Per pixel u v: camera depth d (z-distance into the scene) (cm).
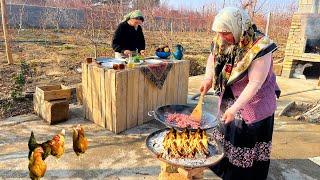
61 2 1695
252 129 270
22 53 979
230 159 284
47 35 1362
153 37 1434
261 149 283
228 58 259
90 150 387
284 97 674
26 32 1398
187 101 603
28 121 469
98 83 444
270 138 287
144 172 341
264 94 266
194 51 1262
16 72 744
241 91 262
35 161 178
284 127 497
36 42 1189
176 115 281
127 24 557
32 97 563
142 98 468
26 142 402
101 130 448
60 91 472
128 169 346
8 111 499
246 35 238
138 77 451
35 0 2019
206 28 1822
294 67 915
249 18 242
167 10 1836
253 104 265
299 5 888
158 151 244
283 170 360
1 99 535
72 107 539
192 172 252
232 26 234
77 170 339
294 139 452
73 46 1155
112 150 391
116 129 436
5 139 408
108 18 1205
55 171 335
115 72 415
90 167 347
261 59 236
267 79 264
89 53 1038
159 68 486
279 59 1077
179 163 229
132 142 416
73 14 1563
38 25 1584
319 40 910
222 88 270
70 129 447
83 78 470
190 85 738
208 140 271
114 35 554
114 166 352
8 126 448
